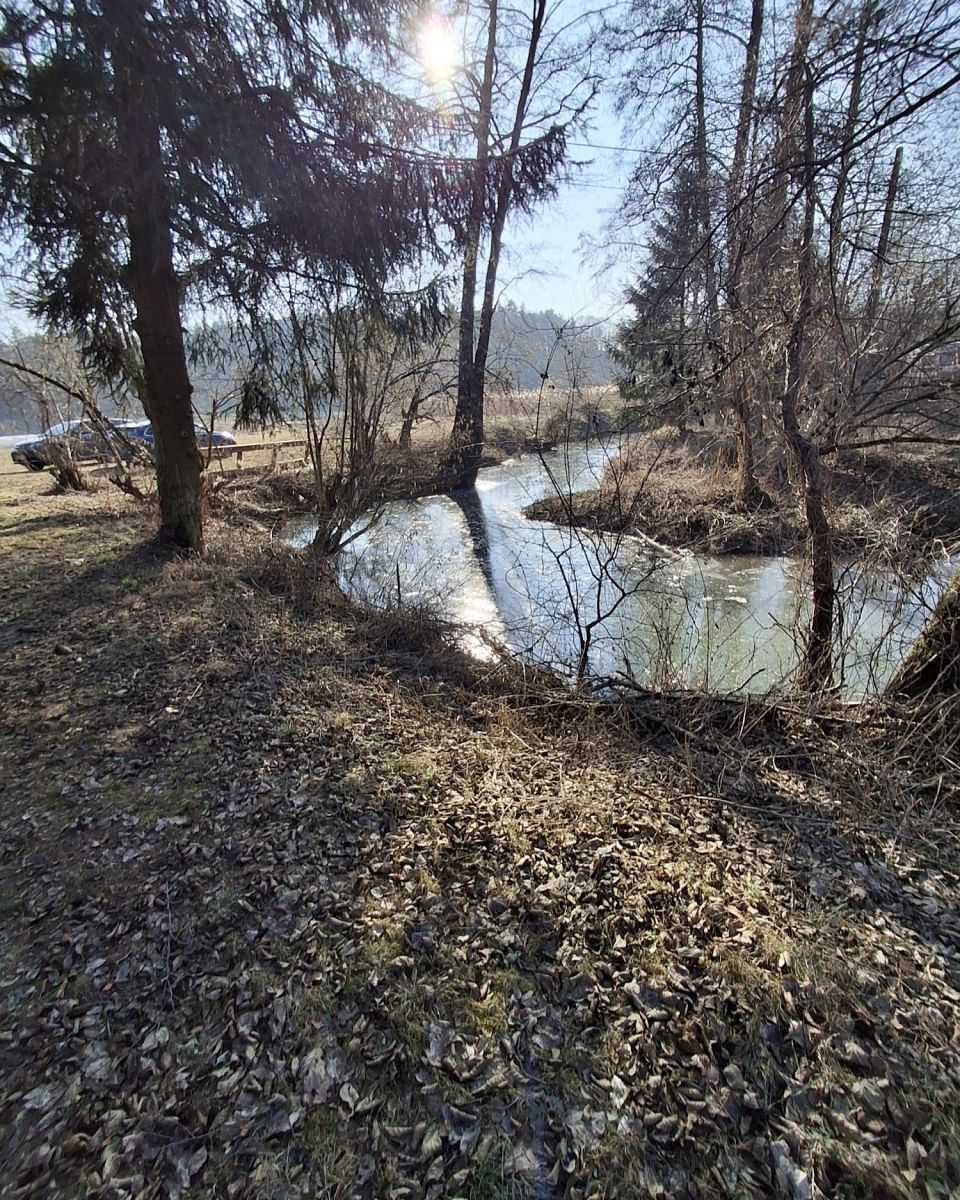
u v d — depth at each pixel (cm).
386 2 503
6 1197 138
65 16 356
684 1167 142
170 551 693
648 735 370
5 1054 171
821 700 379
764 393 479
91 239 503
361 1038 175
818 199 393
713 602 718
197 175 447
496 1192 138
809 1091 158
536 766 329
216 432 1747
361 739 348
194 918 218
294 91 489
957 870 244
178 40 402
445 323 680
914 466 598
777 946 201
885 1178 139
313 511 1080
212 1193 139
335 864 245
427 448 1239
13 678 403
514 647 552
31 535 782
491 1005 184
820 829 271
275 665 448
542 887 230
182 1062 168
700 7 895
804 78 364
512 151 611
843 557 448
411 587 739
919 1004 181
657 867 241
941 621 345
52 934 211
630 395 579
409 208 566
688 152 582
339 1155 146
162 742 335
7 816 272
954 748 315
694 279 579
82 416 1159
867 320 446
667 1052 169
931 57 271
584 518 658
